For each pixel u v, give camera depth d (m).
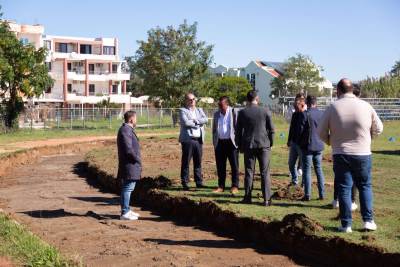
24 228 8.99
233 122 11.30
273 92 74.31
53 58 68.94
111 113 45.91
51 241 8.98
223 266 7.48
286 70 72.81
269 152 9.98
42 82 37.56
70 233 9.61
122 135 10.32
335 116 7.73
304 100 10.30
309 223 8.01
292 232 8.05
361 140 7.64
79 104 69.69
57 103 68.19
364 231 7.72
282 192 10.73
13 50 35.78
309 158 10.26
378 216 8.74
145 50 49.19
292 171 11.80
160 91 49.16
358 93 8.61
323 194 10.43
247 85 75.69
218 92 72.19
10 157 20.45
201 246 8.58
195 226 10.05
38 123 42.28
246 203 10.13
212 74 50.91
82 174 18.34
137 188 12.80
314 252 7.64
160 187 12.34
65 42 74.88
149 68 49.41
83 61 72.38
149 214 11.27
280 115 51.00
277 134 31.77
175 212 11.01
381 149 21.06
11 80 34.91
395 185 12.08
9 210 11.92
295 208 9.57
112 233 9.59
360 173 7.67
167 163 17.67
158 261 7.76
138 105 74.12
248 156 10.05
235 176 11.30
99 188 15.20
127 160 10.47
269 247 8.41
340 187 7.74
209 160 18.47
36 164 21.70
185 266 7.50
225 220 9.53
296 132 10.33
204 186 12.30
